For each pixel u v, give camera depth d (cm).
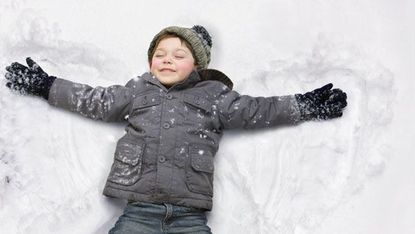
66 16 202
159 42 183
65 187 176
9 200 171
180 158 166
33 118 182
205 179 167
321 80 195
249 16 209
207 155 170
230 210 176
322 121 186
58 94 178
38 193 173
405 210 177
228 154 183
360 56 198
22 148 178
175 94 175
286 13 209
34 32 192
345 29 206
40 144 180
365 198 178
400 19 209
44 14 200
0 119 179
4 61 188
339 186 179
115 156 170
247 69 199
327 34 204
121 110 177
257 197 178
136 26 205
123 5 208
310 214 175
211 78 184
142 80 179
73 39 198
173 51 179
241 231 173
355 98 190
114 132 184
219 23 207
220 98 178
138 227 159
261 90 194
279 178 180
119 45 200
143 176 164
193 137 170
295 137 185
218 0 211
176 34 182
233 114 177
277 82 195
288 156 183
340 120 186
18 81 179
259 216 175
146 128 169
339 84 193
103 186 177
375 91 192
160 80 177
